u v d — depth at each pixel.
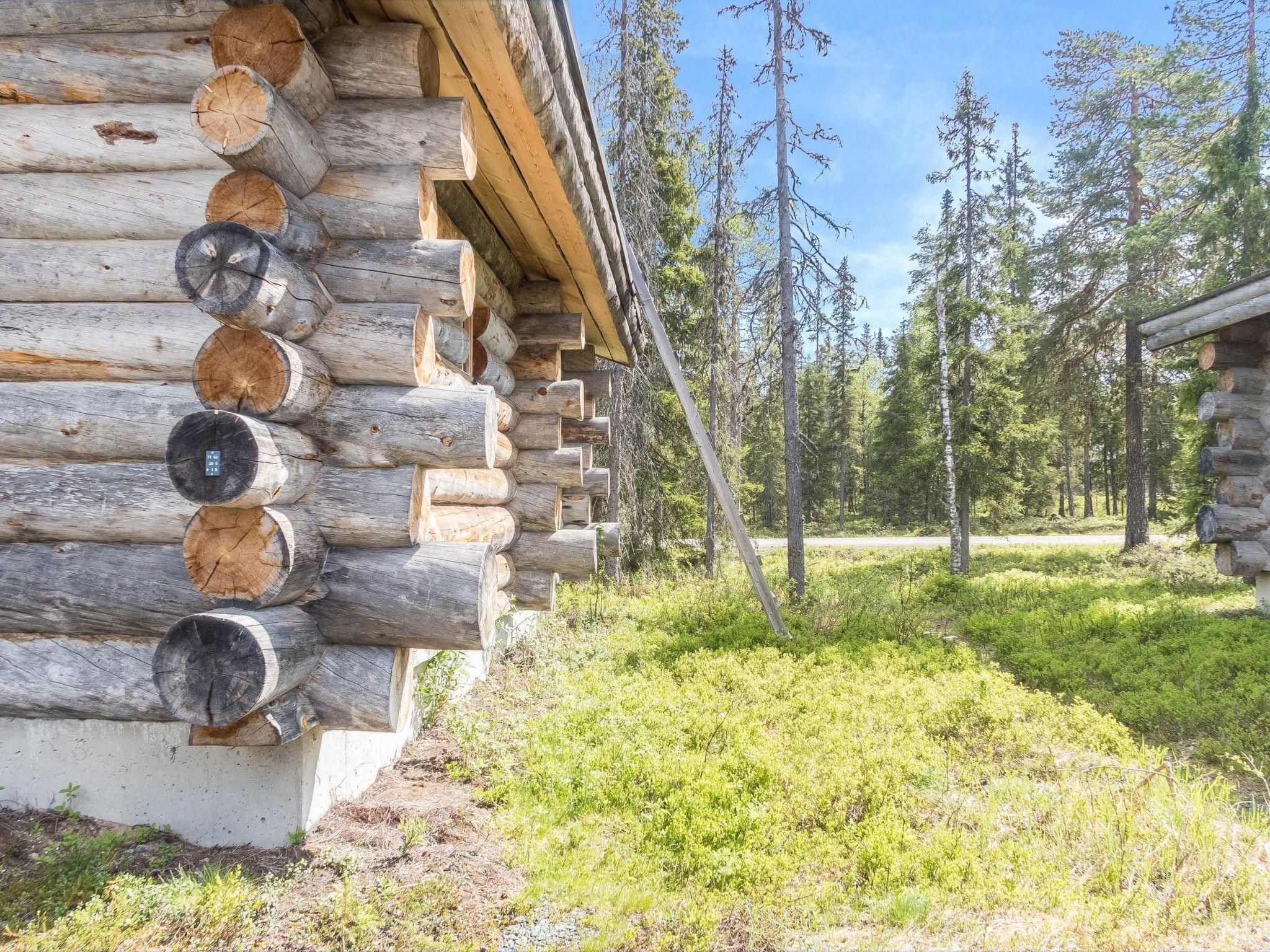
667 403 15.80
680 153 15.82
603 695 6.00
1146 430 28.42
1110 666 7.15
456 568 3.02
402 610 2.97
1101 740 5.30
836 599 11.62
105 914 2.57
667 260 16.02
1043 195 18.81
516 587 6.88
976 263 18.91
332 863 3.11
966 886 3.34
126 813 3.23
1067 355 19.02
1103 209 18.19
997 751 5.12
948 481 17.95
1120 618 9.16
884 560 20.42
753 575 9.10
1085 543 23.77
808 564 19.25
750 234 15.45
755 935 2.96
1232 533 9.67
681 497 15.74
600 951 2.75
